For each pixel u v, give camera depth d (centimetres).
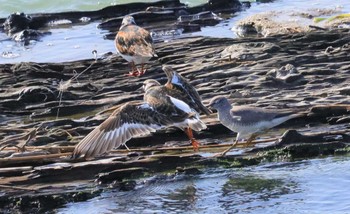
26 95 1861
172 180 1462
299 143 1562
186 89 1398
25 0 2955
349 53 2056
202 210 1358
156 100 1316
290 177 1462
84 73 2042
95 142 1227
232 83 1870
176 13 2711
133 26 1997
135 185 1442
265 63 2000
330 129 1636
